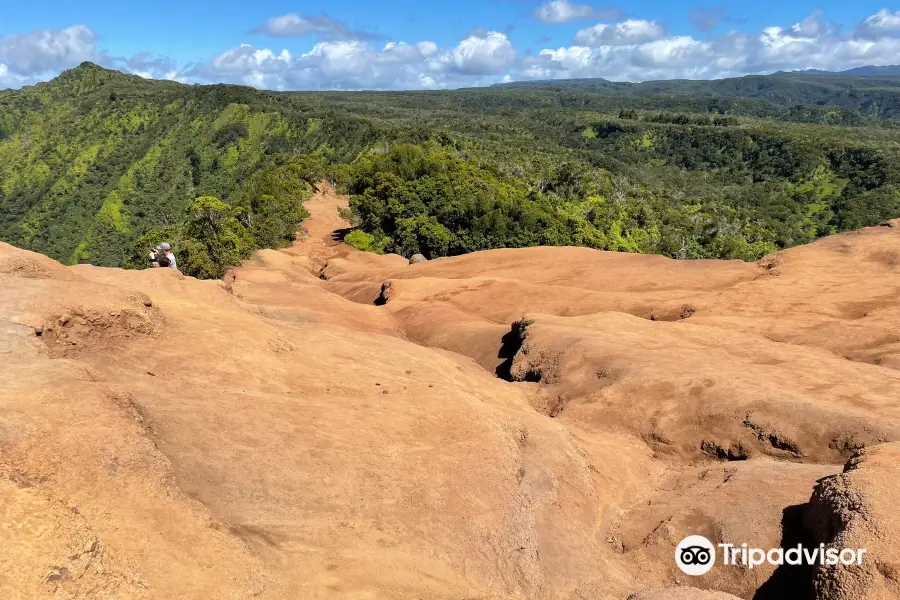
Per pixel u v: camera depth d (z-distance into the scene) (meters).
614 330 20.08
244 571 5.94
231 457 8.05
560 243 61.38
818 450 11.93
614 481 12.22
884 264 26.11
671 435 13.76
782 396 13.30
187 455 7.71
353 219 72.00
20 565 4.50
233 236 49.31
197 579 5.55
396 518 8.05
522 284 31.33
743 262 31.02
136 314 10.73
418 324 27.59
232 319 13.09
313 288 31.48
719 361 16.42
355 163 106.94
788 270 27.17
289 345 13.18
